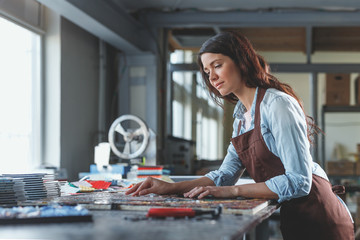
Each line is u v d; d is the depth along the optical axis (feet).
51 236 2.73
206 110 21.61
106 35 14.79
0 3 11.33
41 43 13.42
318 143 18.38
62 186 6.05
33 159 13.04
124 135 11.78
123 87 17.63
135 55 17.65
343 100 18.97
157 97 17.66
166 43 18.66
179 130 20.43
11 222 3.17
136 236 2.69
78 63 14.70
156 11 17.94
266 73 5.26
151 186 5.24
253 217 3.49
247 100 5.33
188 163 17.90
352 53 18.75
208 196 4.76
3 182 4.47
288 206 5.12
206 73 5.64
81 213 3.32
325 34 18.93
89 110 15.48
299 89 19.33
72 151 14.14
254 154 5.22
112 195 5.32
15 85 12.34
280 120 4.71
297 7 17.75
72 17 12.72
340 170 18.37
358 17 17.80
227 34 5.18
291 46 18.89
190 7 17.87
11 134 12.11
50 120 13.41
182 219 3.37
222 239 2.61
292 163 4.63
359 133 19.58
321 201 5.02
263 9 17.85
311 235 5.02
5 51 11.93
